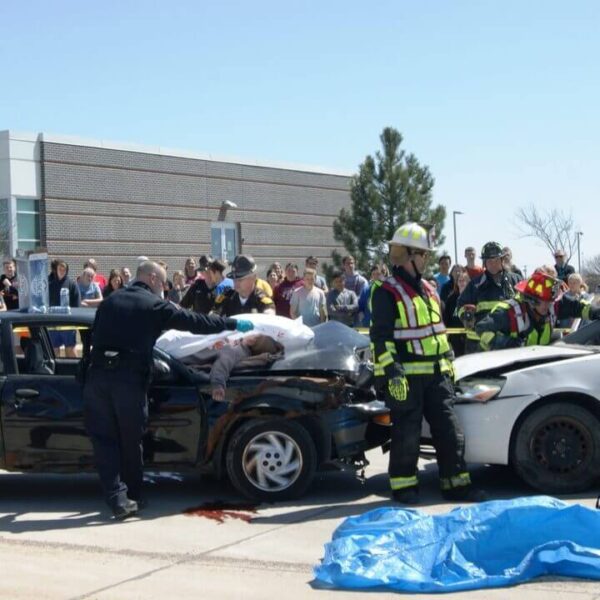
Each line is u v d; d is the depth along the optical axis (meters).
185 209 34.94
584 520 5.48
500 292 9.98
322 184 41.28
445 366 7.14
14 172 29.47
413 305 7.04
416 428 7.13
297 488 7.31
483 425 7.27
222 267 10.23
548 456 7.25
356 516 6.29
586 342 8.26
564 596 4.98
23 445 7.32
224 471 7.50
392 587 5.17
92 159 31.67
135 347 6.89
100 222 31.91
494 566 5.41
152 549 6.13
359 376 7.64
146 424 7.12
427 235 7.14
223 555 5.96
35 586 5.37
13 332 7.48
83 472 7.34
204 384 7.38
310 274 13.95
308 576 5.49
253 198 37.91
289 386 7.24
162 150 34.09
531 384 7.24
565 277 15.05
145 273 7.16
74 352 7.63
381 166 31.58
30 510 7.33
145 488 8.01
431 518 5.79
